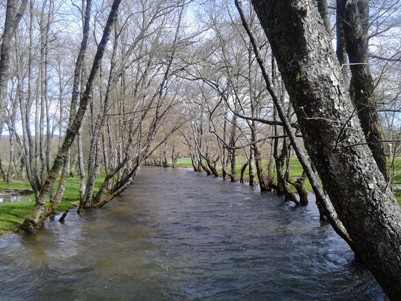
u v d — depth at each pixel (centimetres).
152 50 1809
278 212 1408
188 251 852
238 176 3222
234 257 799
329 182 366
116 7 801
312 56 355
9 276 674
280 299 577
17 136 2448
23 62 1716
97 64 872
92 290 611
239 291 609
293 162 3447
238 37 2177
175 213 1424
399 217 351
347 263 740
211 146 4569
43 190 1007
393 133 751
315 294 596
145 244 919
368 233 352
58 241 930
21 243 890
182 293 600
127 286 629
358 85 661
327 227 1093
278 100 551
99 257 796
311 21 354
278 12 354
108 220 1248
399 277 342
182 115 2714
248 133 2688
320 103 354
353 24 667
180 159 8325
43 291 607
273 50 379
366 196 348
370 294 590
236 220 1261
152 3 1692
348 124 354
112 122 2181
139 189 2425
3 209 1288
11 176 2808
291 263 751
